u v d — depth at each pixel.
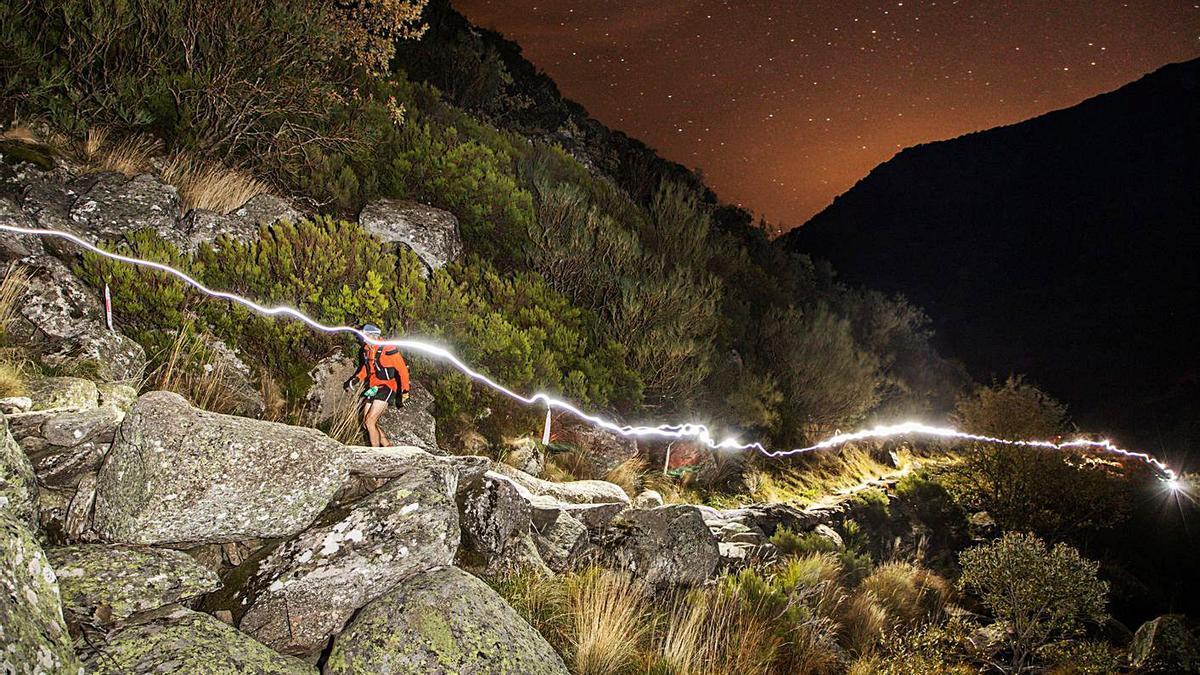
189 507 4.34
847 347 15.05
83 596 3.83
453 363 8.70
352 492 5.18
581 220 12.88
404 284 8.75
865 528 12.23
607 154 22.64
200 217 8.32
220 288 7.60
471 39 23.22
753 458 12.62
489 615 4.41
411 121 12.45
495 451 8.63
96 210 7.59
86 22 9.02
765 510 10.77
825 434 14.81
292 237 8.44
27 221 6.86
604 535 7.25
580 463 9.55
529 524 6.64
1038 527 13.98
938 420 18.48
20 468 4.11
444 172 11.66
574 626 5.71
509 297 10.32
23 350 5.53
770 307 16.02
